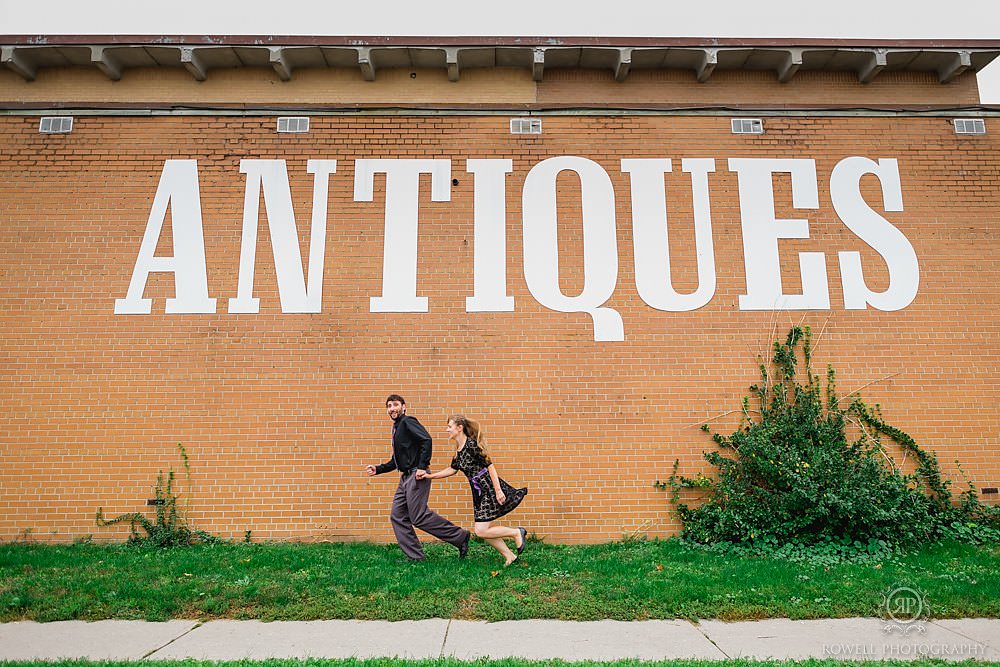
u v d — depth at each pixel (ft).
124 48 31.32
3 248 29.22
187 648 16.72
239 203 30.09
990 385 29.01
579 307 29.45
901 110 31.45
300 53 31.83
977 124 31.53
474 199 30.45
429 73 33.24
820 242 30.25
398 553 25.43
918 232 30.37
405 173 30.60
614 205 30.50
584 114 31.35
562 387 28.73
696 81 33.35
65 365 28.32
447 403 28.50
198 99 32.50
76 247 29.37
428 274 29.63
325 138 30.89
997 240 30.32
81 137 30.48
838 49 31.71
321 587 21.07
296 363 28.66
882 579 21.85
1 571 22.65
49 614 18.93
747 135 31.32
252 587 20.79
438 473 24.41
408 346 28.94
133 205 29.89
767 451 26.76
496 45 31.50
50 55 31.81
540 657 16.11
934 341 29.35
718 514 26.66
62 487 27.43
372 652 16.47
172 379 28.35
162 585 21.08
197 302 29.07
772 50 31.83
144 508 27.37
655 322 29.40
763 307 29.58
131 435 27.86
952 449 28.40
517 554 23.84
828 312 29.58
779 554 25.23
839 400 28.73
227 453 27.86
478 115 31.27
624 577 22.15
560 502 27.86
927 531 26.03
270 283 29.35
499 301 29.43
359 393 28.48
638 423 28.50
